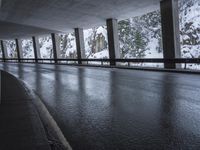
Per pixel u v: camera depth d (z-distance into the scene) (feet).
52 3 81.15
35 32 153.58
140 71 64.18
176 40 67.87
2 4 82.94
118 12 87.56
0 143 12.86
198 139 14.02
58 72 69.77
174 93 28.81
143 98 26.48
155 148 12.94
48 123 18.33
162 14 69.77
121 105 23.45
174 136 14.61
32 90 36.19
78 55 125.29
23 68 97.25
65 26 122.62
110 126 17.04
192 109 20.94
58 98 28.71
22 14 100.94
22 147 12.26
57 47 150.92
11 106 21.75
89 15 94.43
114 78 48.44
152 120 18.08
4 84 37.17
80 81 45.32
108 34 99.71
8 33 159.94
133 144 13.61
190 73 52.60
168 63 65.98
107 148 13.21
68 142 14.30
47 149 11.98
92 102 25.52
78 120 18.89
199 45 155.63
